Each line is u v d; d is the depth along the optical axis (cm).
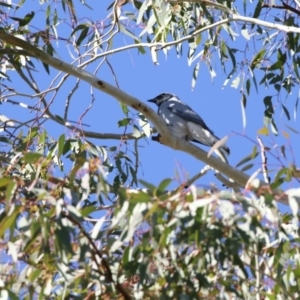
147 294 886
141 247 872
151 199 854
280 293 905
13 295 876
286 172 916
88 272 860
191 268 868
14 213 865
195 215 845
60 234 852
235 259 852
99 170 891
